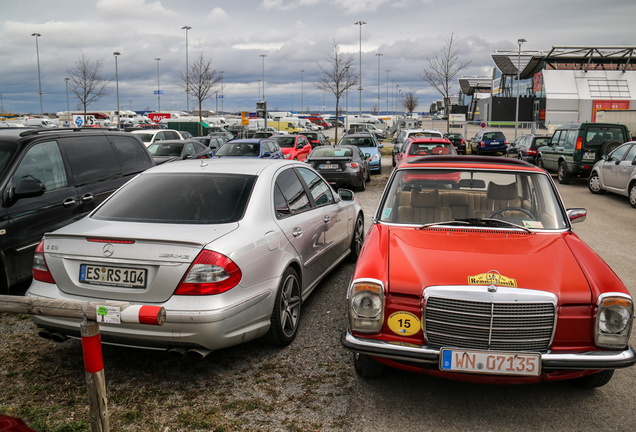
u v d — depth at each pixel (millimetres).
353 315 2975
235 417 2949
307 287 4457
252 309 3379
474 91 84500
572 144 15023
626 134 14422
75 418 2918
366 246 3502
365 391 3271
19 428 1727
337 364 3654
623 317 2768
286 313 3910
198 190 3867
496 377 2777
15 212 4844
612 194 13273
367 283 2963
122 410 3020
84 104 36625
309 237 4453
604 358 2730
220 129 41062
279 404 3104
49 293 3262
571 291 2816
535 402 3158
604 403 3146
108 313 2232
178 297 3070
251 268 3365
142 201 3787
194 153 13766
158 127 39156
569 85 52031
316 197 5020
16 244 4824
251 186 3934
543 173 4047
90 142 6168
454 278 2918
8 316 4676
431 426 2873
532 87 57562
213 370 3561
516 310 2779
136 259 3102
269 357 3766
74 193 5594
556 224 3732
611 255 6926
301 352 3852
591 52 51781
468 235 3576
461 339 2846
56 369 3553
